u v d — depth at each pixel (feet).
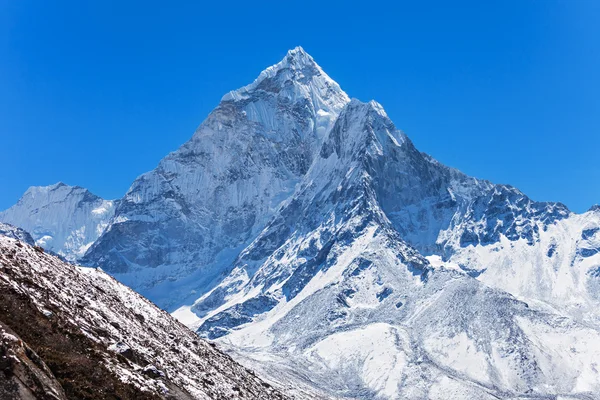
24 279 326.44
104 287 451.53
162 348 398.42
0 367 224.94
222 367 478.59
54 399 231.71
